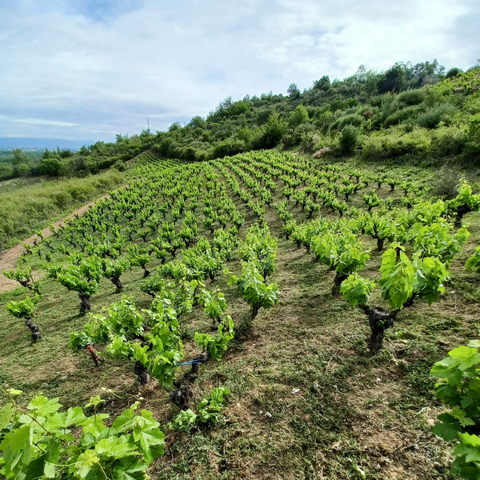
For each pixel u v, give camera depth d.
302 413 3.63
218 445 3.47
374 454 2.95
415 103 29.36
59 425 1.72
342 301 6.14
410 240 6.36
